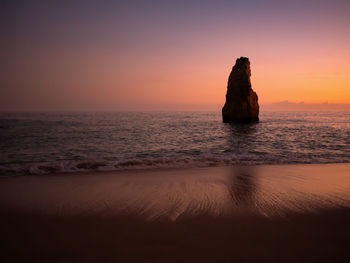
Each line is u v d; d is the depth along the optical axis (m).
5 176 7.68
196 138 23.52
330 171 8.43
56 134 28.09
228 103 45.38
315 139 21.12
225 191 5.91
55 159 13.24
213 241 3.30
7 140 22.33
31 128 37.78
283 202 5.07
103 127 39.97
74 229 3.75
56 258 2.87
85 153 15.27
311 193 5.73
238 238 3.40
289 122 53.25
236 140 21.48
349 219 4.15
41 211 4.55
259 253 2.97
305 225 3.88
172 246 3.17
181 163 10.03
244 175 7.76
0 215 4.35
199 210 4.59
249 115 43.38
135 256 2.91
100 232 3.63
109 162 9.97
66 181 6.95
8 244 3.25
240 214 4.37
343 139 20.83
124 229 3.74
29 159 13.31
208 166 9.57
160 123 51.53
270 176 7.64
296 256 2.90
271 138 22.59
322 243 3.26
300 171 8.44
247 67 43.50
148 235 3.51
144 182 6.82
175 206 4.83
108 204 4.96
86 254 2.97
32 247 3.16
